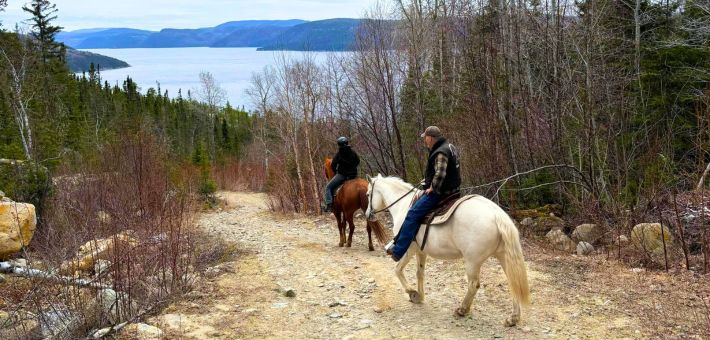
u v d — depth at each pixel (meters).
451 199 6.89
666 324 6.47
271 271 9.90
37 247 10.07
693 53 15.21
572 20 14.66
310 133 20.03
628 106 14.06
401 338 6.58
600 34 14.56
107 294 7.06
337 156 12.25
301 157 20.41
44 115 30.22
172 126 67.50
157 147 17.53
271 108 24.98
